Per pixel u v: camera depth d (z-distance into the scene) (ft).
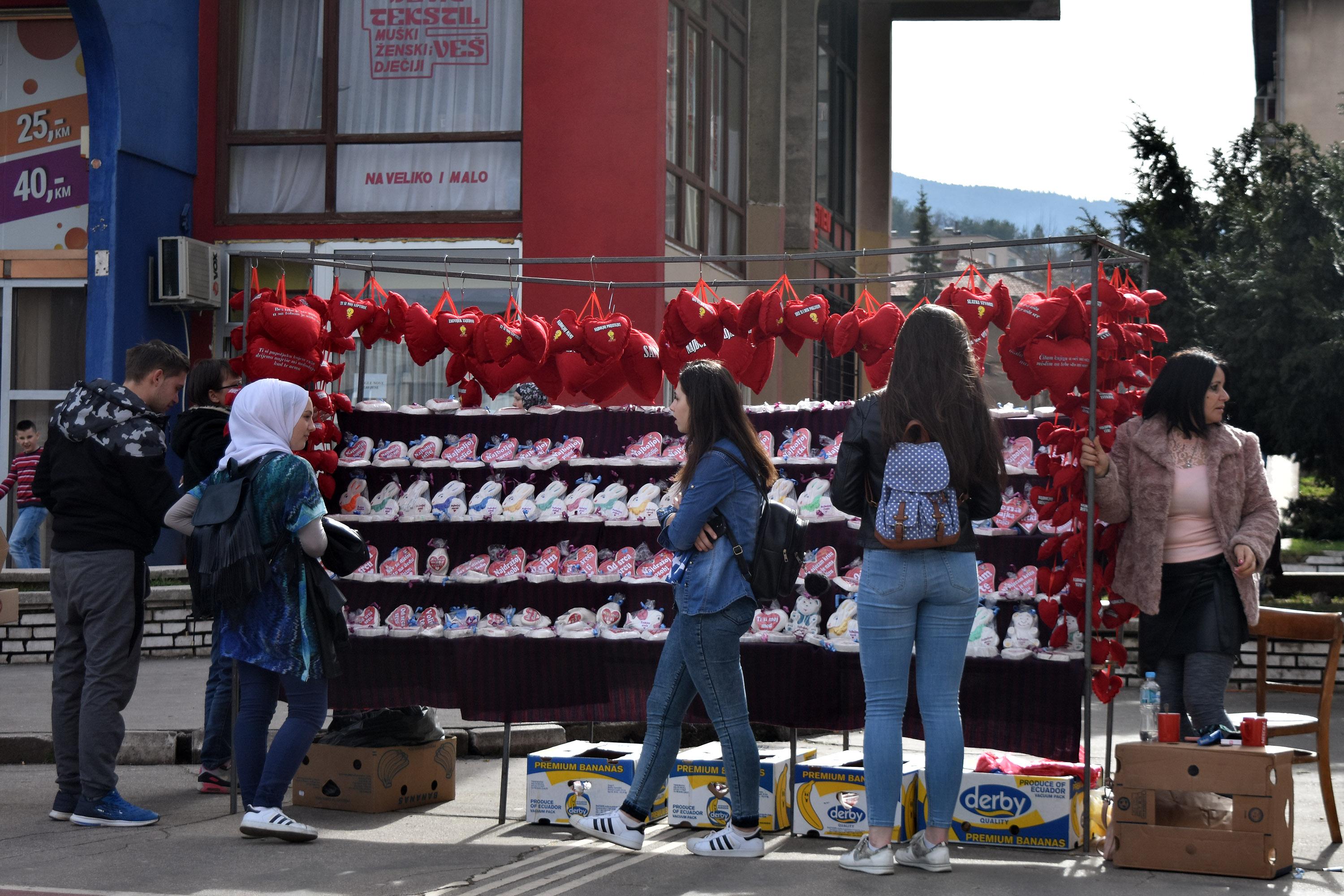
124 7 37.27
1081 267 18.98
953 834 16.62
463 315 20.53
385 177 39.93
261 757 16.76
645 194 38.37
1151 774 15.25
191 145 40.32
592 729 25.04
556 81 38.78
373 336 20.75
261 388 16.96
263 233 40.27
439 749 19.74
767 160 55.06
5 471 40.78
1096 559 16.92
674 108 42.83
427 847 16.60
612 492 19.08
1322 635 17.48
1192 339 42.16
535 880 14.85
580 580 18.98
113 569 17.51
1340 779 21.18
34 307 41.04
